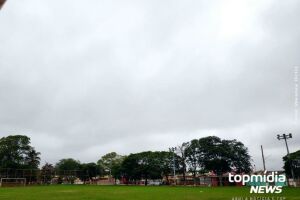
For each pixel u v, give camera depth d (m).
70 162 135.88
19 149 92.31
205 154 89.06
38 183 91.88
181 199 26.14
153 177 97.75
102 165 127.88
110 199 26.00
